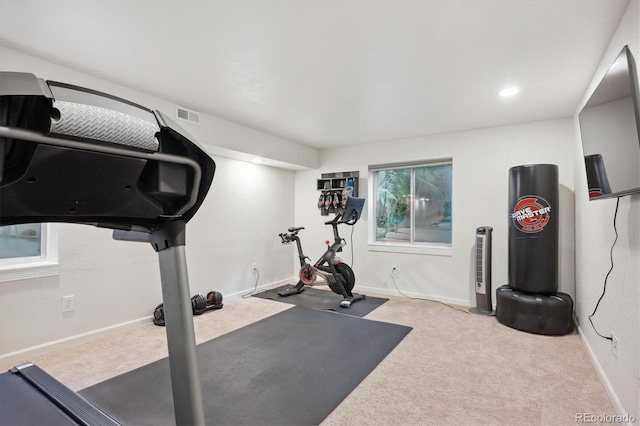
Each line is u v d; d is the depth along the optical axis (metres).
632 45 1.64
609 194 1.84
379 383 2.22
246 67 2.46
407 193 4.91
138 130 0.64
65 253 2.76
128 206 0.73
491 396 2.06
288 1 1.69
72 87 0.59
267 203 5.09
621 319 1.87
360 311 3.86
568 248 3.53
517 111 3.42
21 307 2.50
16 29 1.97
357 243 5.06
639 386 1.59
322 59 2.32
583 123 2.25
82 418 1.28
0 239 2.54
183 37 2.05
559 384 2.20
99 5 1.73
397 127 4.06
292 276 5.64
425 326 3.34
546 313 3.09
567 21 1.85
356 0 1.68
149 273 3.40
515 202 3.45
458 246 4.22
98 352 2.66
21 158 0.58
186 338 0.77
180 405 0.77
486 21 1.86
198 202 0.80
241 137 3.97
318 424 1.80
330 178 5.27
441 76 2.59
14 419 1.26
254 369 2.41
